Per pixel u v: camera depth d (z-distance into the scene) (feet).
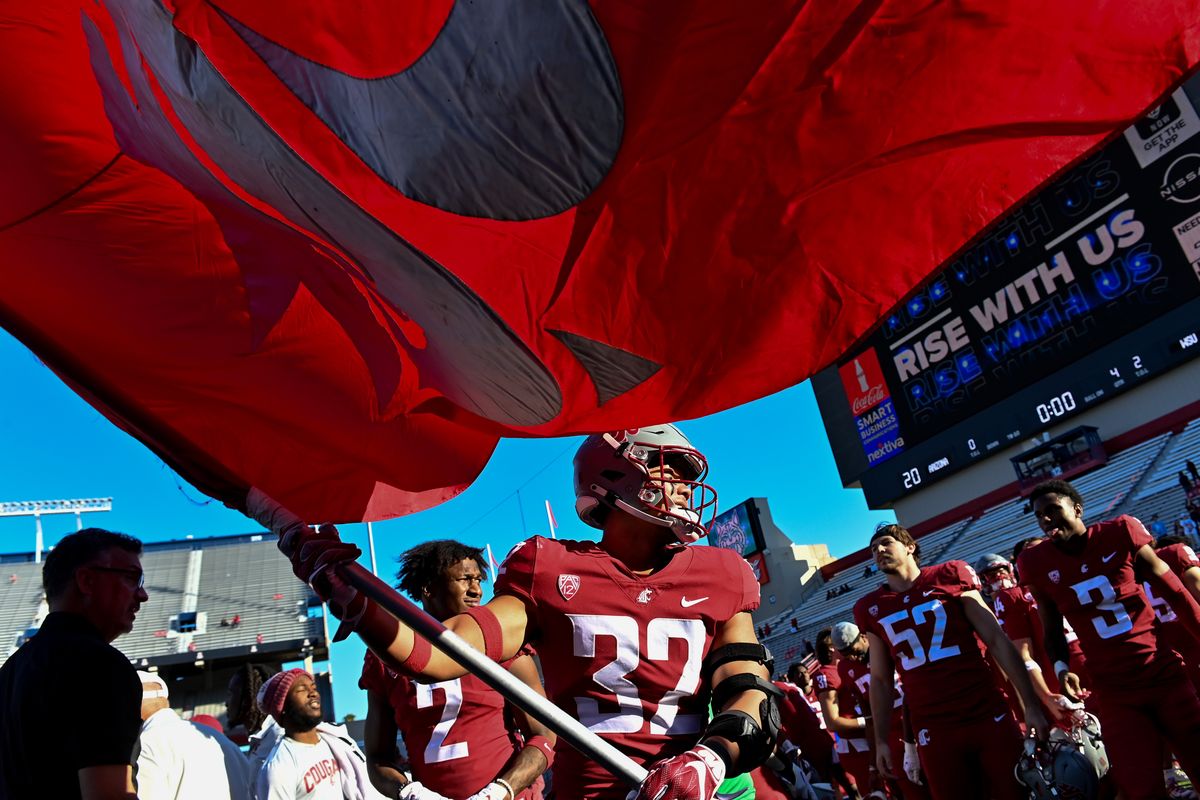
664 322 5.56
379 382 6.56
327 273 6.13
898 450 80.79
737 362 5.73
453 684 11.95
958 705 13.87
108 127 6.06
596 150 5.04
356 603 5.51
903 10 4.85
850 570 92.99
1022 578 16.15
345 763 12.14
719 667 6.48
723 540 106.52
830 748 22.41
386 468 6.86
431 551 12.57
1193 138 59.67
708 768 5.28
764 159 5.13
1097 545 14.97
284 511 6.09
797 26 4.82
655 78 4.86
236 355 6.47
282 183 5.47
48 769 6.49
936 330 77.05
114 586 7.56
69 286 6.31
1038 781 13.24
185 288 6.41
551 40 4.83
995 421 72.69
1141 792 13.99
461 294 5.54
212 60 5.04
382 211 5.25
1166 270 61.31
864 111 5.03
